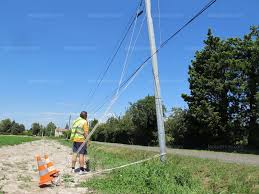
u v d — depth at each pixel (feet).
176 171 47.93
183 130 184.55
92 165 65.72
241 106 164.76
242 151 139.23
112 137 298.76
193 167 51.42
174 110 191.21
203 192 40.50
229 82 161.48
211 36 169.58
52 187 44.09
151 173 46.75
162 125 54.54
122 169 52.90
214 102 166.30
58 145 211.61
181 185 43.80
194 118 173.17
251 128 161.38
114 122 295.07
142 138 238.27
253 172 41.75
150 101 231.30
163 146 54.19
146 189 42.14
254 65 158.10
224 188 40.34
